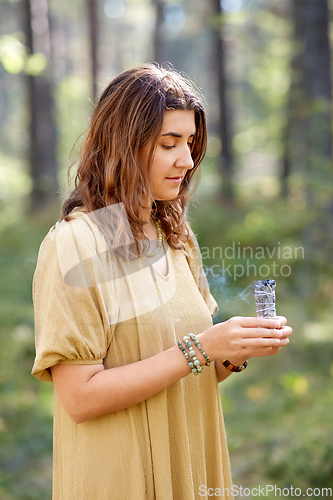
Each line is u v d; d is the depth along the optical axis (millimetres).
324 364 4652
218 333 1192
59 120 12047
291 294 5672
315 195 5801
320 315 5406
